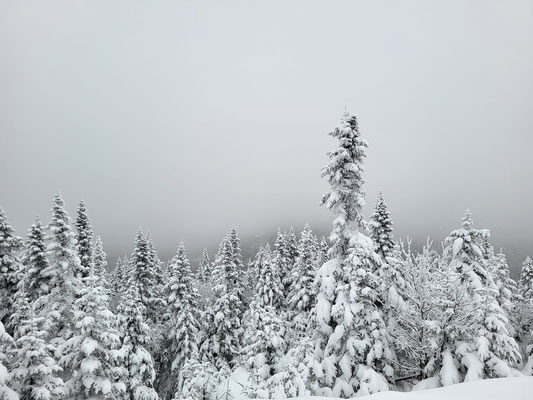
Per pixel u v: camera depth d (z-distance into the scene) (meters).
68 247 22.23
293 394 14.50
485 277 21.36
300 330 26.39
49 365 13.50
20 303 17.92
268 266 36.06
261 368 19.73
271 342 20.33
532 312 23.08
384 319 18.66
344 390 15.92
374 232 23.98
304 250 30.17
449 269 18.50
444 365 15.12
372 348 16.19
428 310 16.95
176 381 32.94
